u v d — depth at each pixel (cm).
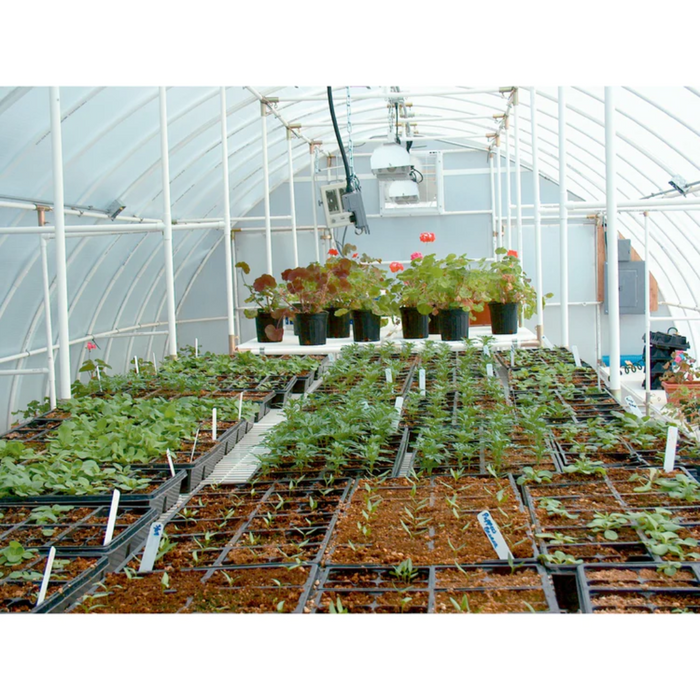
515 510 353
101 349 1189
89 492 397
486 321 980
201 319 1582
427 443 432
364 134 1569
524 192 1588
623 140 1061
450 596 274
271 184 1572
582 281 1562
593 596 269
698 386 1078
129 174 973
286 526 352
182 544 338
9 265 805
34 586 298
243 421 559
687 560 293
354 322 847
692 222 1090
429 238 956
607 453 448
